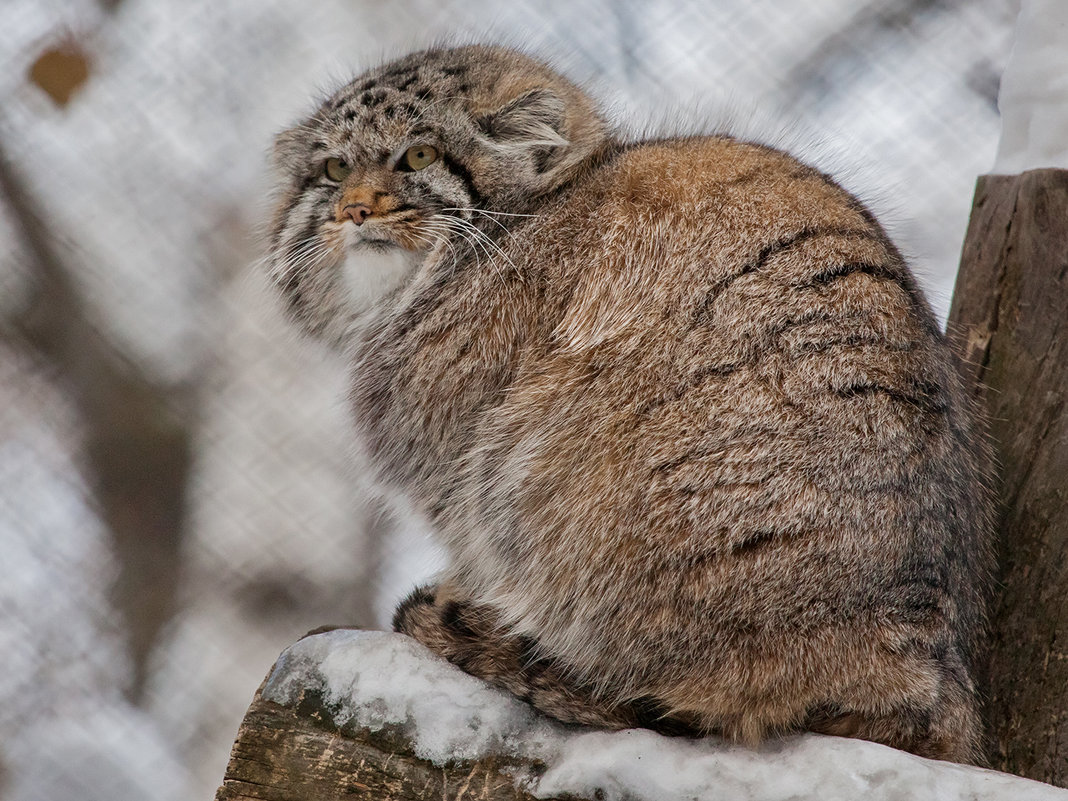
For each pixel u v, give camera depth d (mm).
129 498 22953
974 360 13281
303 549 22812
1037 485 12234
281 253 14086
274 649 22266
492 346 11859
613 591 10375
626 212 11742
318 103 14984
